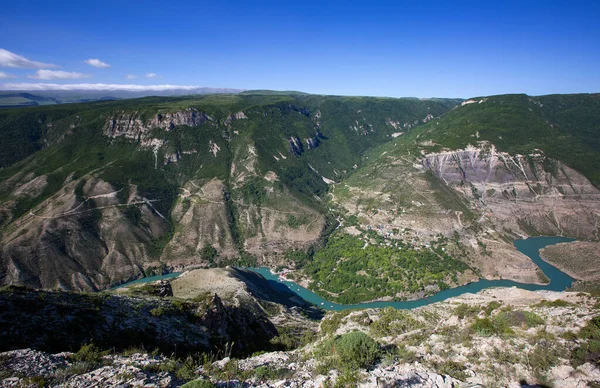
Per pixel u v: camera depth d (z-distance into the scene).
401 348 28.56
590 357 22.14
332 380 21.00
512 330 28.05
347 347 24.94
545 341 24.91
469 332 29.34
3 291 29.70
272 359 28.03
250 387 20.89
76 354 23.66
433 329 35.22
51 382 19.20
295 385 20.58
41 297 31.06
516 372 22.23
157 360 24.75
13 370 19.86
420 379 20.75
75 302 32.84
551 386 20.62
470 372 22.81
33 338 26.19
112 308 34.75
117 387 18.89
